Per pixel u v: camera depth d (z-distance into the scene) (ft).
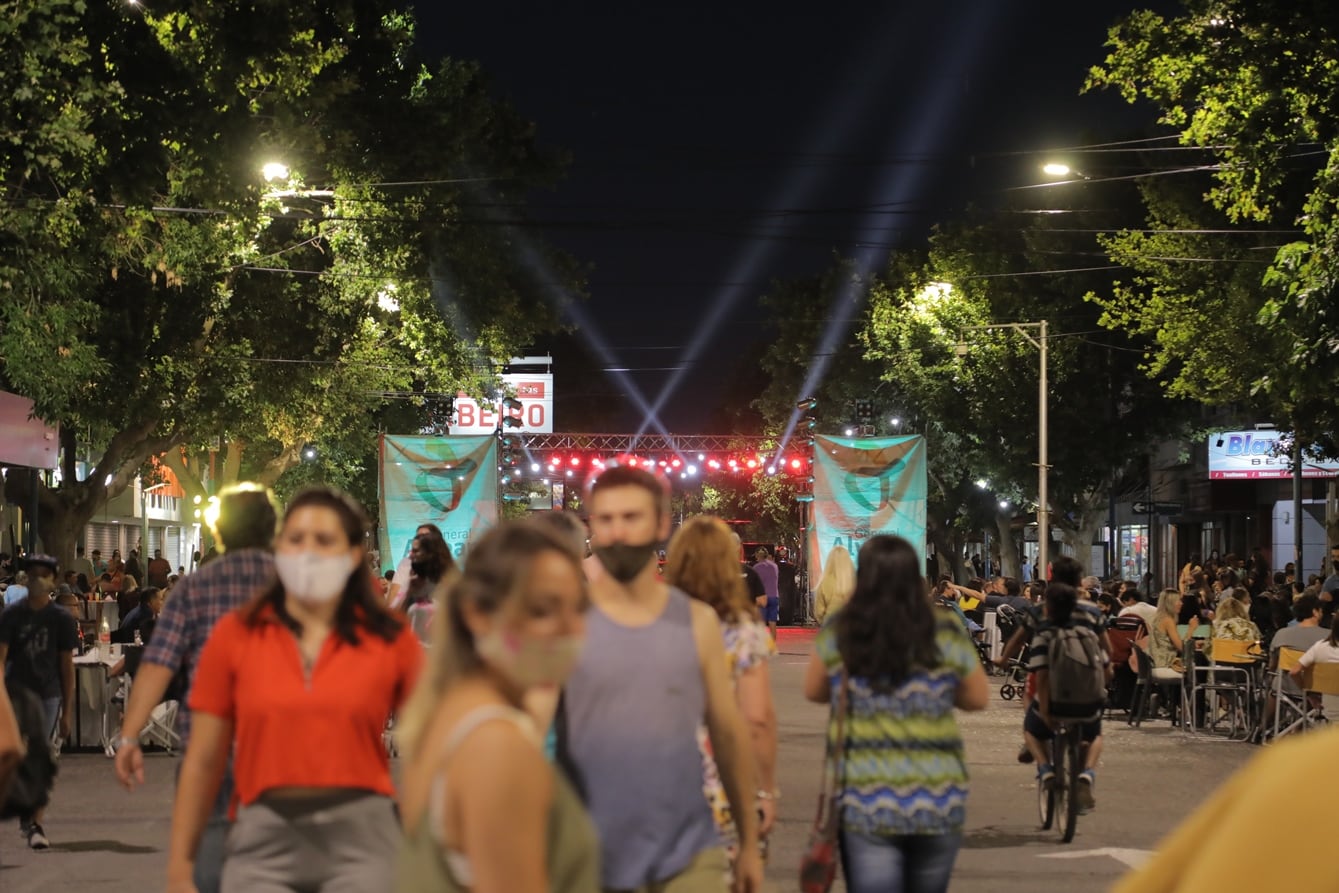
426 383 238.27
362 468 300.40
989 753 97.25
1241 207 132.57
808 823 68.74
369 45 166.20
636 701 26.48
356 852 28.53
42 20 85.87
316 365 194.70
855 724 34.99
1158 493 331.36
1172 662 117.50
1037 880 55.42
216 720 29.22
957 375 287.28
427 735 15.37
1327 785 8.07
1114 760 94.63
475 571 15.34
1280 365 128.77
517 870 14.30
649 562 27.73
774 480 343.46
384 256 175.01
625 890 26.02
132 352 157.99
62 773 87.25
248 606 29.43
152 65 96.78
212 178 102.17
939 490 322.14
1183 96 130.31
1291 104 123.34
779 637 237.25
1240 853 8.13
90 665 99.45
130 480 186.19
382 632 29.25
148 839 65.05
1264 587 177.78
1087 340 282.56
